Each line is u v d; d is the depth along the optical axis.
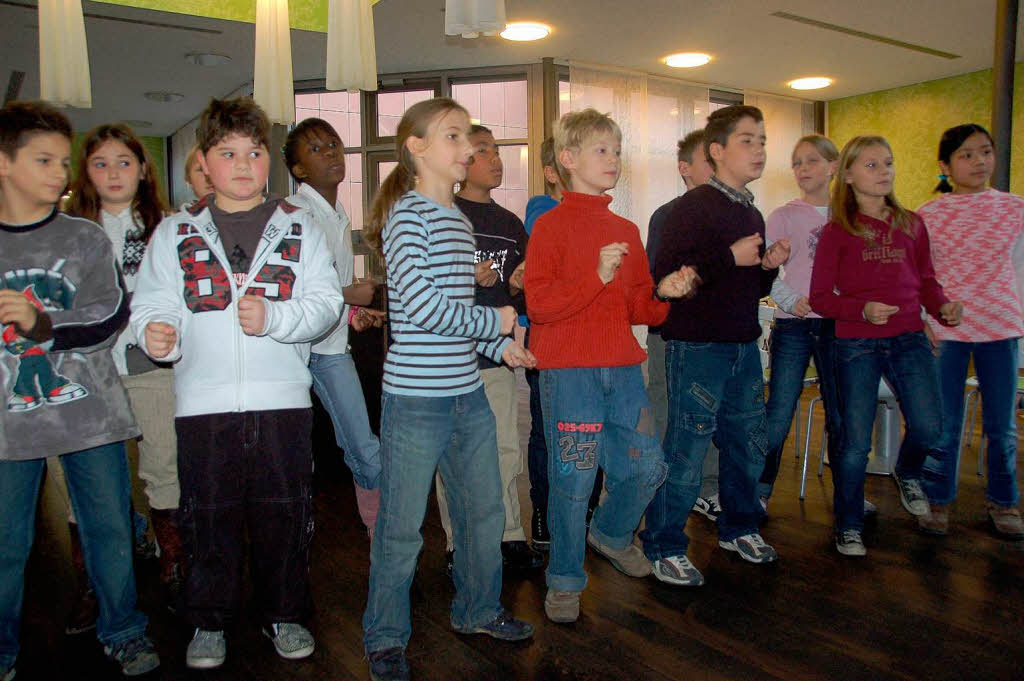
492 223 2.41
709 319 2.23
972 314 2.70
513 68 6.46
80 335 1.69
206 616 1.86
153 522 2.22
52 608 2.32
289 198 2.51
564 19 5.19
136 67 6.24
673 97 6.95
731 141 2.24
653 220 2.96
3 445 1.64
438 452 1.81
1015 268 2.73
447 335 1.75
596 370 2.02
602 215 2.07
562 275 2.01
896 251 2.50
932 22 5.29
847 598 2.24
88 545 1.83
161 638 2.09
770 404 2.93
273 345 1.83
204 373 1.78
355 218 6.89
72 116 8.14
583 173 2.03
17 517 1.69
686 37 5.64
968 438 3.99
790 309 2.74
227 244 1.81
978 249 2.69
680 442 2.31
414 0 4.69
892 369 2.56
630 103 6.61
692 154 2.88
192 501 1.80
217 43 5.63
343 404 2.40
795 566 2.49
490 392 2.38
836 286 2.59
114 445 1.83
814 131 7.88
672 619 2.12
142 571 2.58
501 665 1.89
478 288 2.38
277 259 1.83
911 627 2.05
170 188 9.66
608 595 2.29
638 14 5.10
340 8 3.50
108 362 1.81
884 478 3.55
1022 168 6.24
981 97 6.61
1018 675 1.81
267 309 1.70
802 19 5.23
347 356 2.43
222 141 1.78
